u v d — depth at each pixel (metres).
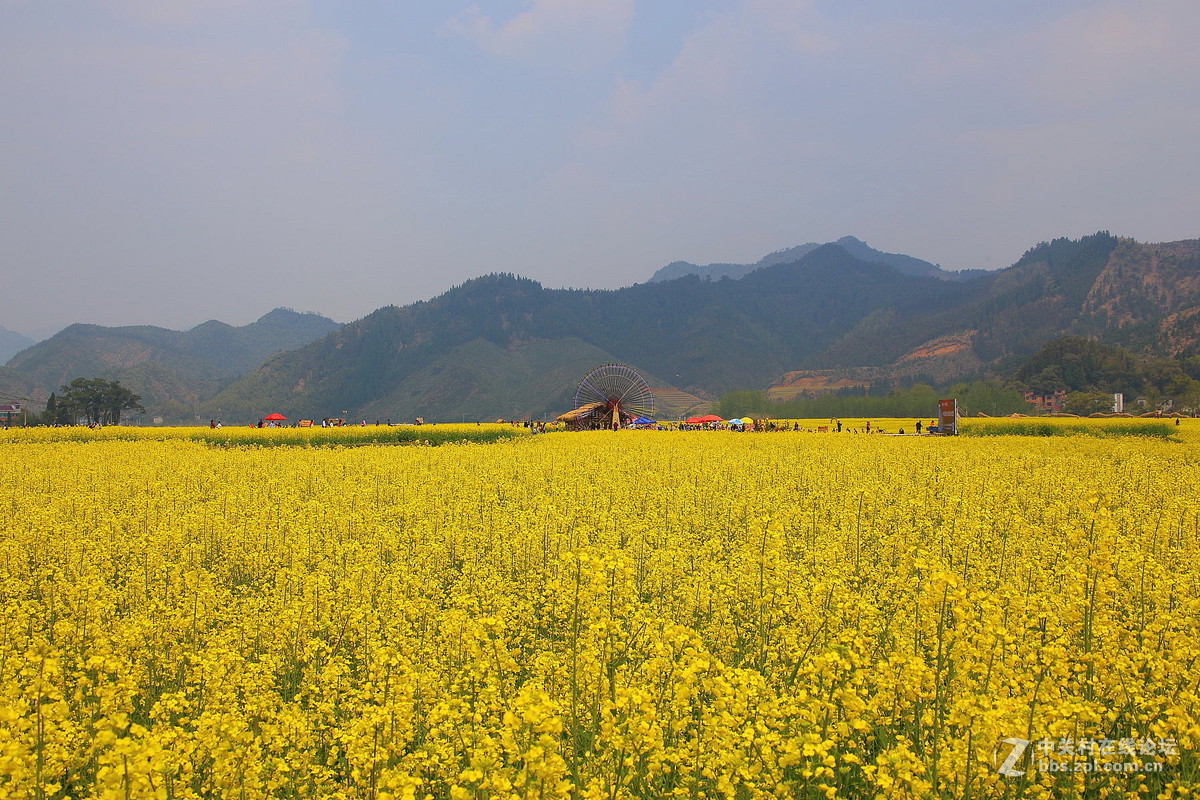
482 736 6.58
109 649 8.81
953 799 6.12
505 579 13.81
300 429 56.66
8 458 32.03
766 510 17.50
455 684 7.79
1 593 12.73
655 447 41.12
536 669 8.33
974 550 14.17
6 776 5.46
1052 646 7.30
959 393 163.00
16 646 9.30
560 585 10.87
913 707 7.12
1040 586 11.18
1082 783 6.22
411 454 36.50
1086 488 23.22
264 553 15.80
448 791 6.60
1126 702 7.43
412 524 18.89
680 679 6.77
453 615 8.91
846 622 9.52
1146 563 11.52
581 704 7.24
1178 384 162.75
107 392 158.00
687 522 19.05
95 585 10.50
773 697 6.98
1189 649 7.88
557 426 93.25
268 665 8.46
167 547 15.41
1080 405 159.50
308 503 20.59
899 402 168.75
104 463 30.34
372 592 12.03
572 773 6.25
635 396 93.06
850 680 6.82
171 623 9.98
